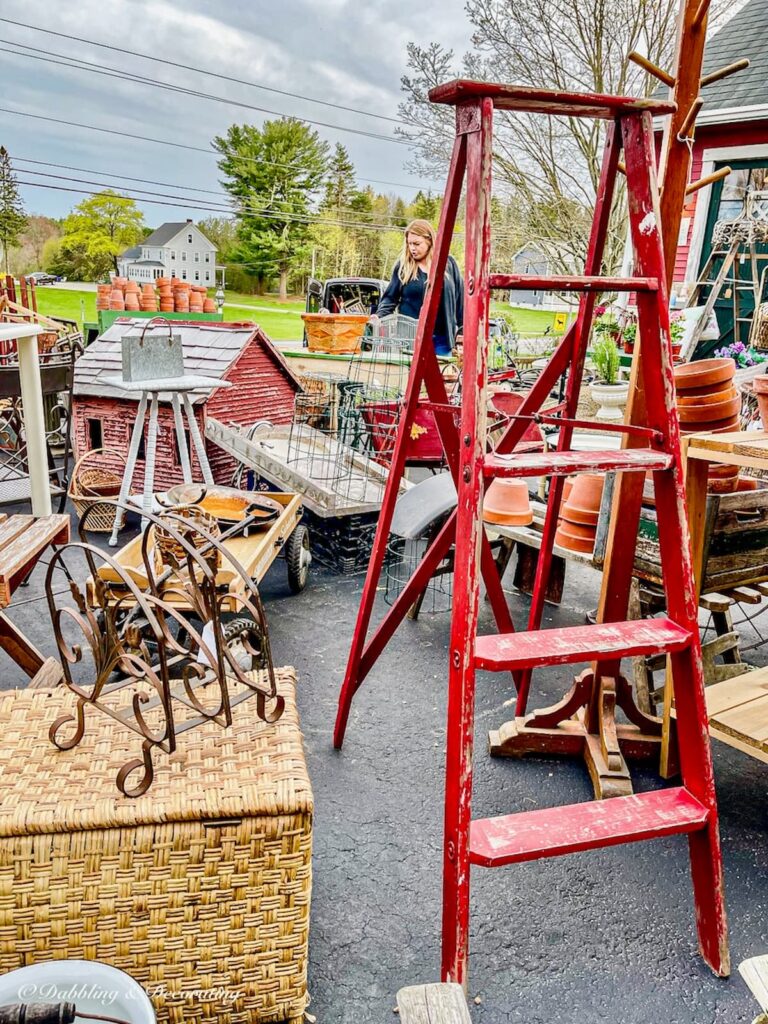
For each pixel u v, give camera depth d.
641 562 2.91
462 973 1.71
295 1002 1.63
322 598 4.19
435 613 4.05
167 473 5.16
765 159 8.55
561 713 2.75
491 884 2.14
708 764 1.86
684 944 1.95
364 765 2.66
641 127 1.88
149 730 1.64
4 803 1.49
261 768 1.62
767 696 2.43
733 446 2.28
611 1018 1.74
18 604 3.89
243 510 3.69
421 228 5.67
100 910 1.49
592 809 1.86
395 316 5.79
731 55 9.87
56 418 6.32
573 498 3.18
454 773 1.69
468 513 1.68
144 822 1.46
